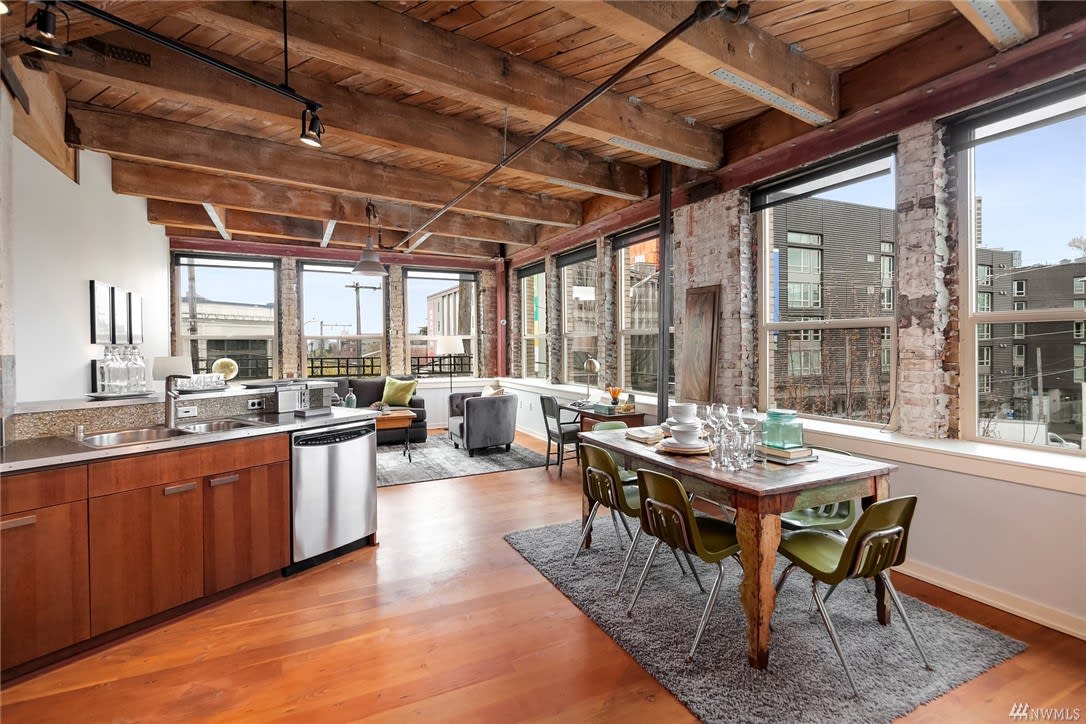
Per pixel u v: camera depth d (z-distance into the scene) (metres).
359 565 3.30
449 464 5.99
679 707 1.98
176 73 2.88
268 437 3.08
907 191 3.15
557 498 4.70
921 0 2.57
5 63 2.41
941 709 1.94
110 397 3.24
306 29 2.41
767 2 2.57
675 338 5.00
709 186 4.57
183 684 2.15
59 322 3.59
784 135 3.76
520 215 5.84
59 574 2.29
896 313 3.26
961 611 2.60
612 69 3.22
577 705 1.99
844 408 3.73
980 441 2.95
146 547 2.56
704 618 2.28
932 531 2.88
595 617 2.61
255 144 4.24
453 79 2.82
